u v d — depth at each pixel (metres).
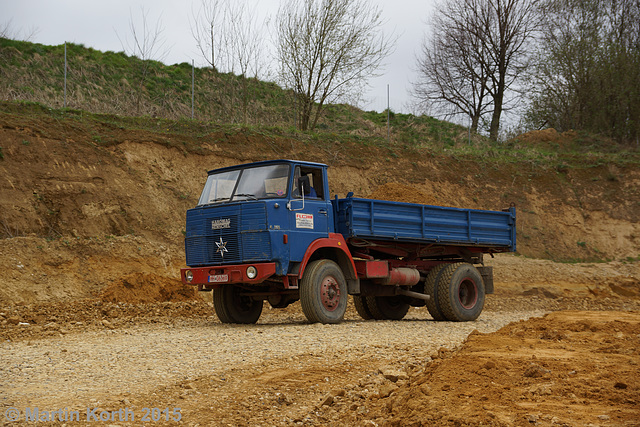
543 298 19.67
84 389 5.96
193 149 19.55
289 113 27.34
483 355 6.88
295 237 10.85
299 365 7.15
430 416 4.40
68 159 16.70
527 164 28.20
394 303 14.46
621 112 35.09
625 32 35.41
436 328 11.12
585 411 4.43
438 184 25.06
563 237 25.50
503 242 15.02
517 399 4.83
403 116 37.97
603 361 6.44
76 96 23.38
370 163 24.05
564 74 36.03
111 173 17.28
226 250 10.87
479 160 27.52
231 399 5.66
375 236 12.16
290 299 12.23
